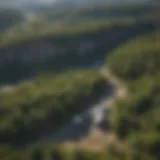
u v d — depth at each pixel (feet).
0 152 386.32
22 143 426.51
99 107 501.97
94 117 474.49
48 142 424.87
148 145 384.88
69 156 378.94
